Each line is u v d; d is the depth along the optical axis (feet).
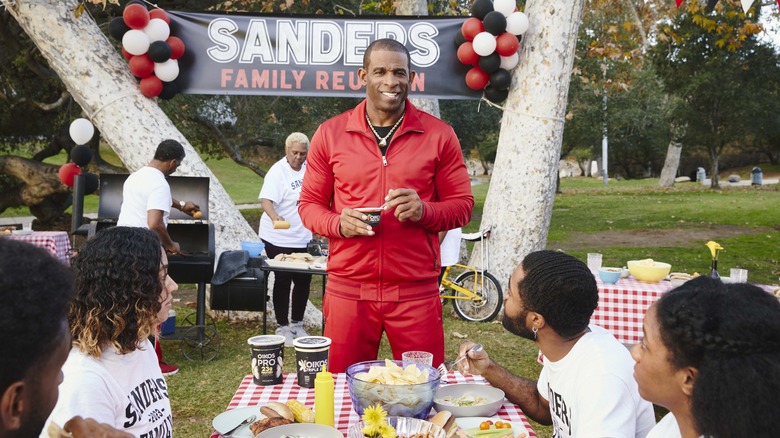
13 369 2.77
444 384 7.93
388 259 9.21
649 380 4.33
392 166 9.33
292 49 21.07
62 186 38.81
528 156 20.98
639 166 123.54
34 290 2.85
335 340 9.61
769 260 34.35
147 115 20.26
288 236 18.80
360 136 9.45
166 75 20.04
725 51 68.74
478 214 63.87
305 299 18.74
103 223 17.57
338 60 21.16
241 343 18.79
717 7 43.50
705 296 4.00
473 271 22.06
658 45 71.31
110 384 5.48
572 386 6.25
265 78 21.07
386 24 21.03
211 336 19.31
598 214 59.21
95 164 41.88
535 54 20.62
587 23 58.39
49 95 43.68
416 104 25.30
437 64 21.07
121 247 5.62
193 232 16.85
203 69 20.89
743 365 3.51
